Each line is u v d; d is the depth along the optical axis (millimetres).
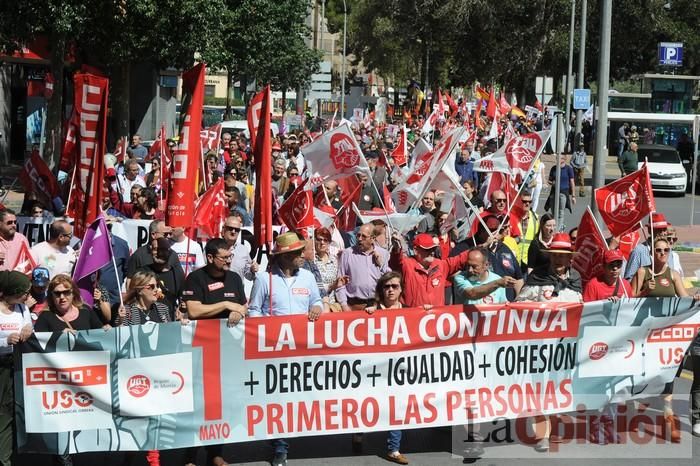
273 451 9367
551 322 9805
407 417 9414
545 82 40219
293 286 9469
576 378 9938
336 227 13883
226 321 8930
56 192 14781
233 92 100562
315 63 53500
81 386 8602
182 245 12195
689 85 55094
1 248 11336
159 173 19906
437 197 14664
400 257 10336
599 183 19422
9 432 8695
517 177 15992
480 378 9633
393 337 9359
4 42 27984
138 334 8711
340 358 9242
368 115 47875
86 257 9406
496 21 61000
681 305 10156
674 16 65125
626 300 10008
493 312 9633
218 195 13234
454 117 47719
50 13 27172
